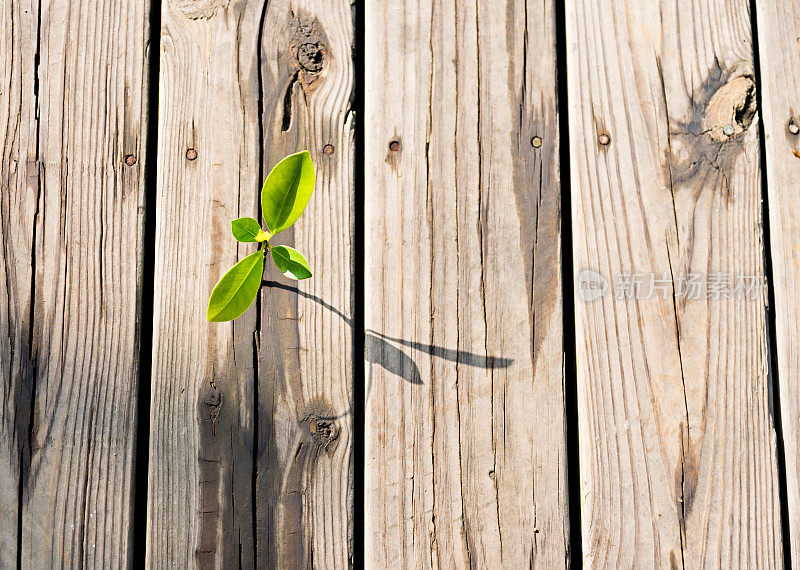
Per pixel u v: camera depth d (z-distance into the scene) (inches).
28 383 47.3
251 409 47.3
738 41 49.0
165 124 48.4
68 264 47.8
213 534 46.8
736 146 48.6
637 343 47.7
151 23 49.0
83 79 48.6
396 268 47.9
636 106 48.7
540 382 47.5
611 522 47.0
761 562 46.8
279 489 47.0
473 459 47.2
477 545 46.9
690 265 48.0
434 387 47.4
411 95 48.6
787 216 48.4
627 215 48.2
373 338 47.6
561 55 49.2
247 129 48.4
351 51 48.8
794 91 48.9
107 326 47.6
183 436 47.1
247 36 48.8
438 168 48.3
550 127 48.6
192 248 47.9
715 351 47.7
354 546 47.1
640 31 49.0
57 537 46.7
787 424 47.5
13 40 48.7
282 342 47.6
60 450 47.0
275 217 45.6
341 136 48.4
